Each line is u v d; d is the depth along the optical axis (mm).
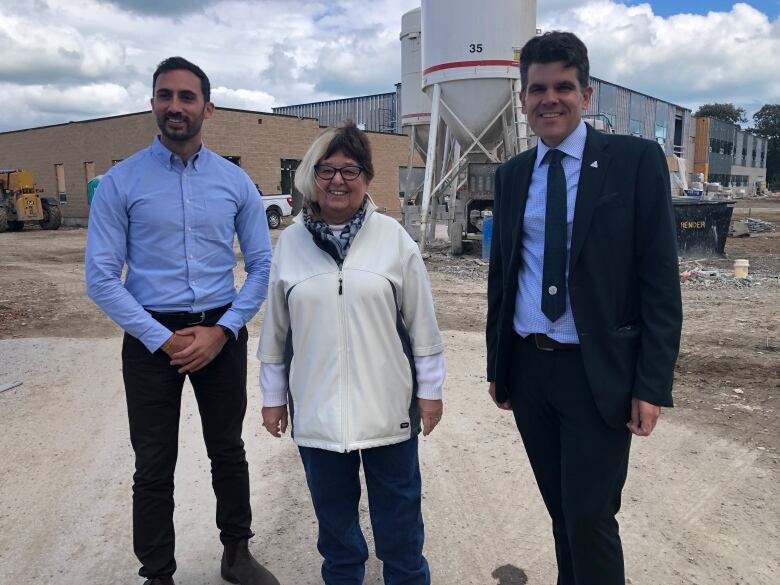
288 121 29156
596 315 2150
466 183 15180
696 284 10867
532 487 3832
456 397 5379
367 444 2352
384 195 34031
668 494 3697
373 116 50562
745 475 3914
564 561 2572
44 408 5250
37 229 27047
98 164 29484
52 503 3707
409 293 2445
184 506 3688
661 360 2096
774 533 3281
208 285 2738
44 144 32125
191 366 2613
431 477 3971
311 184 2328
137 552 2680
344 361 2355
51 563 3139
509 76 13273
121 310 2520
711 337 7223
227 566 2982
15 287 11617
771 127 102938
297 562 3152
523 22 13297
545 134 2234
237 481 2918
